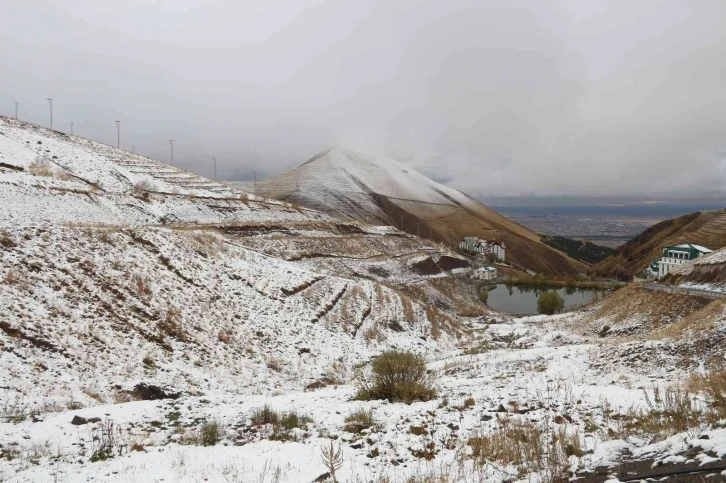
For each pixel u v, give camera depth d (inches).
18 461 372.2
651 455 267.4
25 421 511.8
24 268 914.7
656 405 456.1
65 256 1036.5
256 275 1599.4
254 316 1293.1
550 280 5526.6
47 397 619.8
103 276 1045.8
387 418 493.4
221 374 932.0
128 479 312.7
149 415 548.1
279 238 3137.3
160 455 372.8
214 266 1473.9
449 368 1134.4
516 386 711.1
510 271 6697.8
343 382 1120.2
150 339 931.3
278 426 477.1
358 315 1774.1
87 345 805.2
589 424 407.8
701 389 530.3
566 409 489.7
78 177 2960.1
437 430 437.4
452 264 5251.0
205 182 4480.8
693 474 216.8
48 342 753.6
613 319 2071.9
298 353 1209.4
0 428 472.4
